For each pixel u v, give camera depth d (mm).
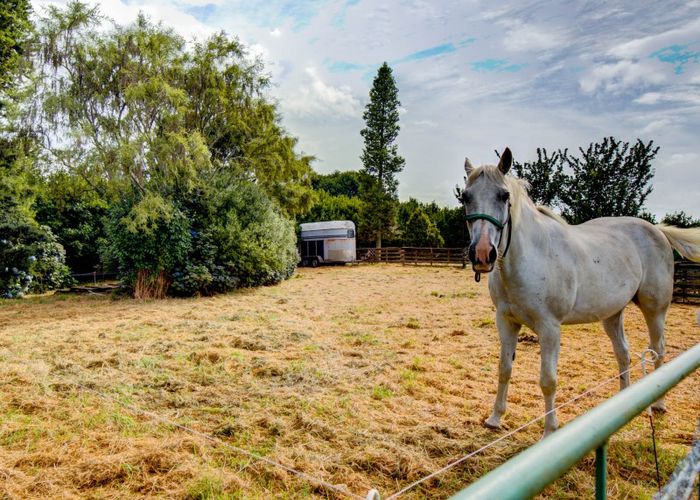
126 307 12070
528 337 7516
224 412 4617
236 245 15484
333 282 19234
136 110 14211
